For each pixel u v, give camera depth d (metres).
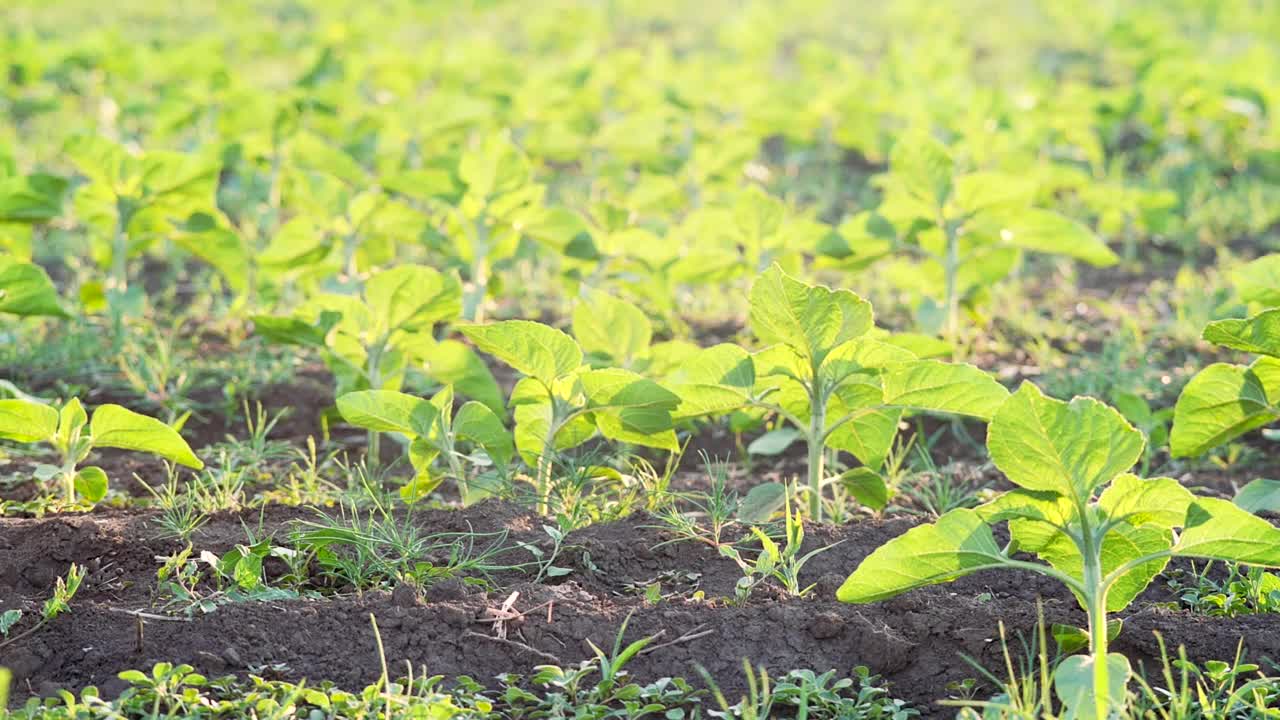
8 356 5.67
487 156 5.90
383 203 6.17
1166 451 4.96
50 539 3.71
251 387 5.63
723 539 3.94
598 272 6.33
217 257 6.11
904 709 3.12
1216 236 8.31
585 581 3.69
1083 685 2.81
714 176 8.24
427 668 3.20
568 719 3.02
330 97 9.02
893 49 12.33
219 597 3.45
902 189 6.36
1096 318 6.82
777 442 4.33
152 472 4.69
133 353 5.81
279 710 2.91
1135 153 10.27
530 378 3.89
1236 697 2.93
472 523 3.92
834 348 3.80
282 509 4.07
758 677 3.21
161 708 2.99
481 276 6.06
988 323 6.47
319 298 4.62
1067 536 3.11
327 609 3.35
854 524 4.08
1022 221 5.95
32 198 5.88
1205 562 3.85
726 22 16.38
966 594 3.65
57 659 3.20
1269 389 3.80
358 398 3.86
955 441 5.22
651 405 3.89
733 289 7.20
